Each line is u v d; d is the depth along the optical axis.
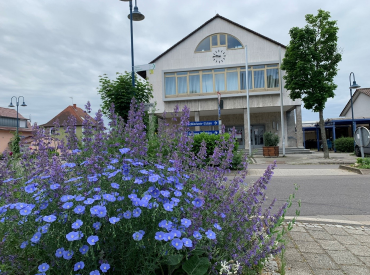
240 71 22.38
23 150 3.07
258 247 2.31
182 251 2.01
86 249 1.64
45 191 2.01
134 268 1.84
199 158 2.90
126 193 2.04
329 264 2.79
